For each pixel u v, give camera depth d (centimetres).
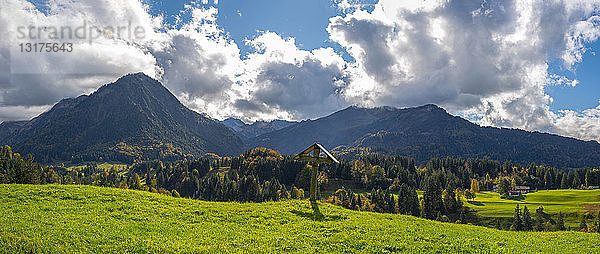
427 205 16162
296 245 1977
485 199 19350
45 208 2631
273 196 18262
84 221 2259
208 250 1756
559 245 2570
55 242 1709
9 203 2748
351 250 1972
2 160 17662
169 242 1844
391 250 2039
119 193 3388
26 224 2019
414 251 2028
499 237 2758
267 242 2008
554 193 18675
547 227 12406
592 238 2939
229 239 2027
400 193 16562
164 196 3525
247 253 1766
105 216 2473
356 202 16225
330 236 2264
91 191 3394
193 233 2130
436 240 2356
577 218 13750
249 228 2402
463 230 3020
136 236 1944
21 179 11588
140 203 3011
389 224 2891
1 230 1833
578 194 17562
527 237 2947
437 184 16400
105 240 1805
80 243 1728
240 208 3095
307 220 2772
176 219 2559
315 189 3712
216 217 2705
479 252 2089
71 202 2922
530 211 15100
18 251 1566
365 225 2697
